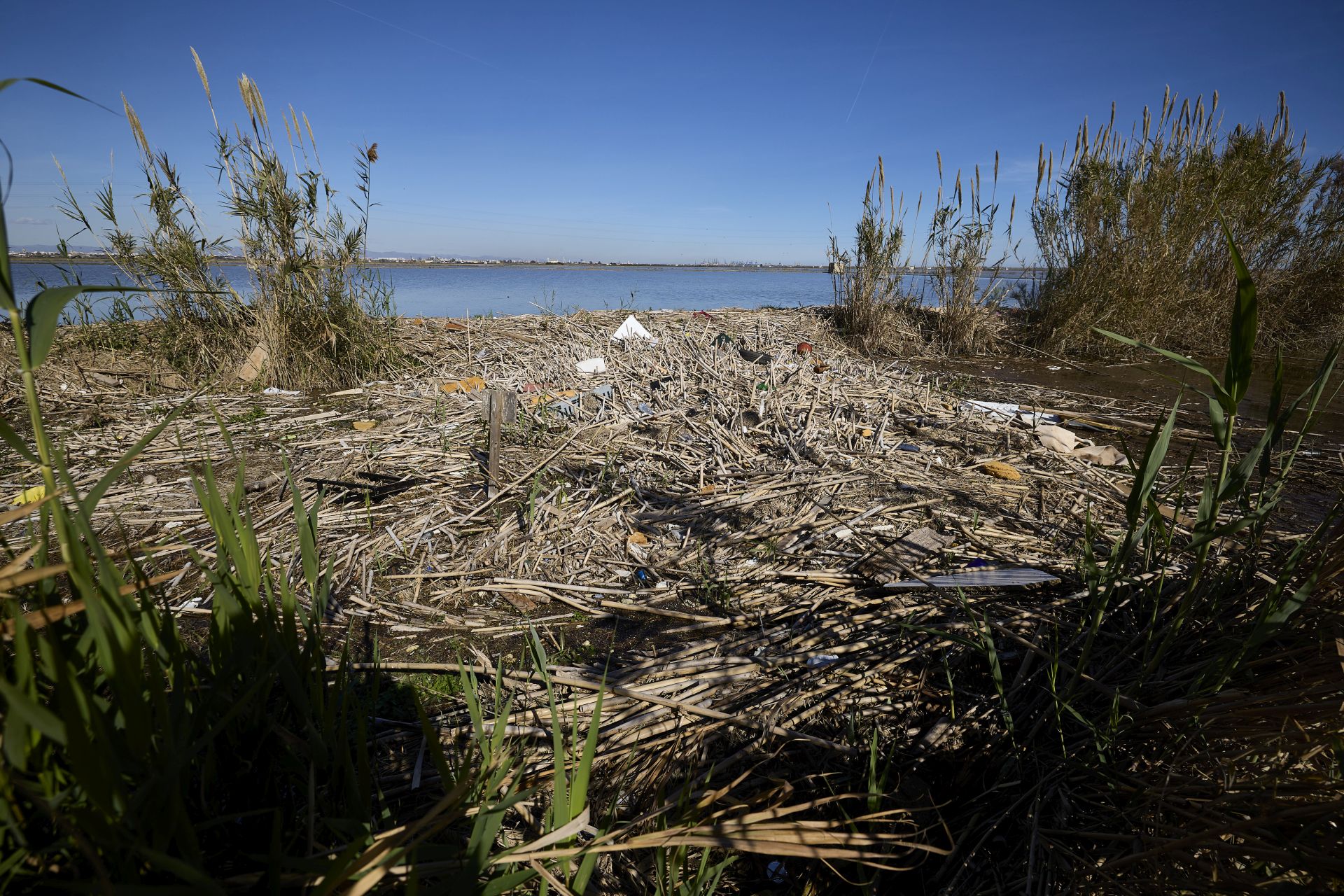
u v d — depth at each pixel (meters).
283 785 1.40
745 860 1.86
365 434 4.92
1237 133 8.59
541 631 2.67
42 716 0.79
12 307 0.90
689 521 3.64
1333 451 4.80
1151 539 2.74
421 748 1.99
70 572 0.91
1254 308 1.58
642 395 6.15
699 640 2.62
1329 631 1.83
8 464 4.16
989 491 4.05
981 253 9.18
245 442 4.73
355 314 6.64
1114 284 8.71
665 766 2.02
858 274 9.77
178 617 2.57
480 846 1.26
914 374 7.59
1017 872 1.74
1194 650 2.21
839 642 2.56
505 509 3.74
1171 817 1.64
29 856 0.96
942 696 2.31
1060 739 2.02
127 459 1.05
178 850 1.04
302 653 1.50
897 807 1.92
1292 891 1.19
